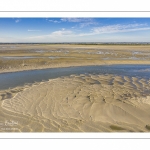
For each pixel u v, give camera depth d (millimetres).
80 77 8852
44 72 9898
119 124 4367
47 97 5938
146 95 6230
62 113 4816
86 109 5039
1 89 6914
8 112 4852
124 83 7793
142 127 4281
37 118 4562
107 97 5965
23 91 6609
